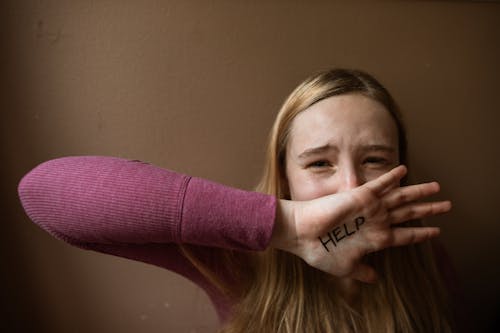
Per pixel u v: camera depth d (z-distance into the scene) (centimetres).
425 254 63
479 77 76
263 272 58
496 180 80
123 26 68
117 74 70
